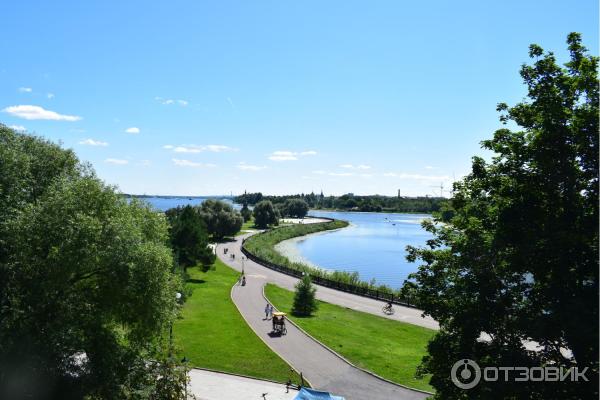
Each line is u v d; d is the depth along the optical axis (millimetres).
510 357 14938
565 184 15312
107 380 21969
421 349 39375
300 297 50969
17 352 19625
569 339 13883
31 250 20719
